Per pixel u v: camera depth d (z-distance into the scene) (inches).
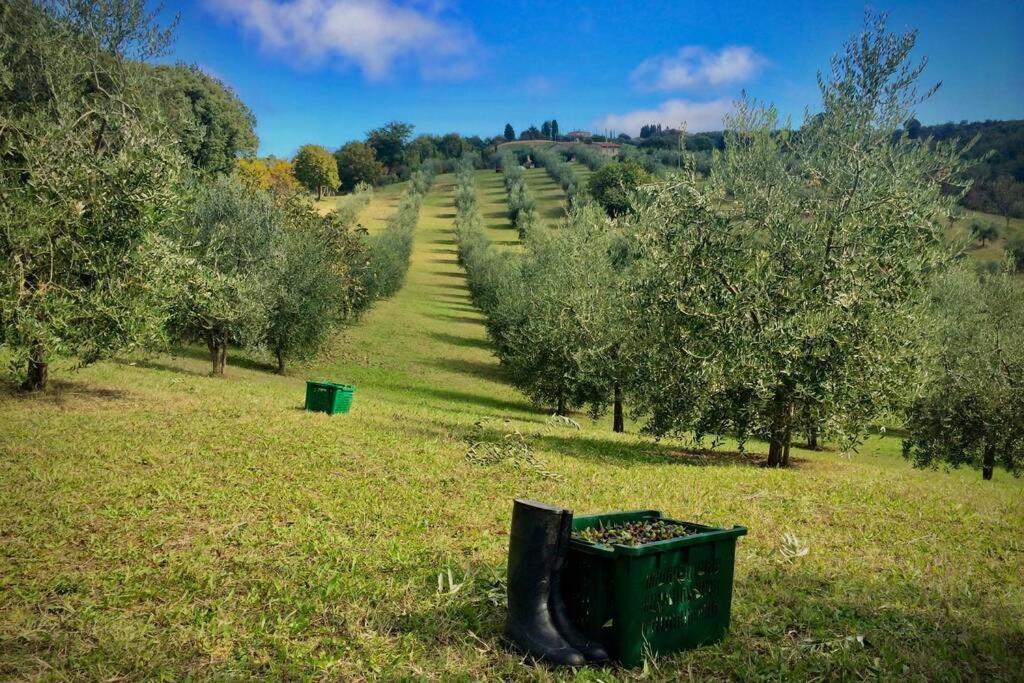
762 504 473.1
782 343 655.1
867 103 673.6
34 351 628.1
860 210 673.0
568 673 200.4
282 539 338.6
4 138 685.3
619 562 204.4
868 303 653.3
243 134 2891.2
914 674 207.6
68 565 293.9
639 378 764.0
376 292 2242.9
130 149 675.4
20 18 695.1
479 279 2743.6
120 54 719.1
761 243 709.9
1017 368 977.5
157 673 201.8
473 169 7598.4
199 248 1048.2
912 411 995.9
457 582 278.5
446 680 196.4
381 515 393.4
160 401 762.8
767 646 224.8
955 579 313.4
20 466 462.0
